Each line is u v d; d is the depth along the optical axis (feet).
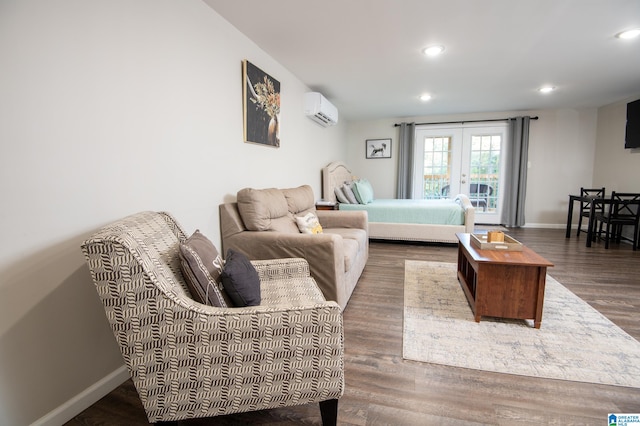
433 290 9.06
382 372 5.42
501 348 6.09
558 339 6.39
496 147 19.43
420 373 5.39
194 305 3.62
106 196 4.79
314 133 14.35
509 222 19.15
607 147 16.90
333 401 4.07
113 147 4.87
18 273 3.84
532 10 7.03
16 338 3.86
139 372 3.58
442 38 8.52
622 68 10.92
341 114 19.40
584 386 5.02
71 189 4.33
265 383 3.83
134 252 3.40
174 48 5.98
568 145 18.30
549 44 8.89
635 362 5.61
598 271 10.60
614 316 7.36
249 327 3.67
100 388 4.87
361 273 10.29
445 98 15.39
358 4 6.78
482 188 19.95
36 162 3.92
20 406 3.93
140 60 5.27
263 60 9.37
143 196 5.43
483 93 14.44
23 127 3.78
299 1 6.66
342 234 9.82
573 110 18.03
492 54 9.66
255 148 9.11
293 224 9.02
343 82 12.65
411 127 20.27
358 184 15.89
